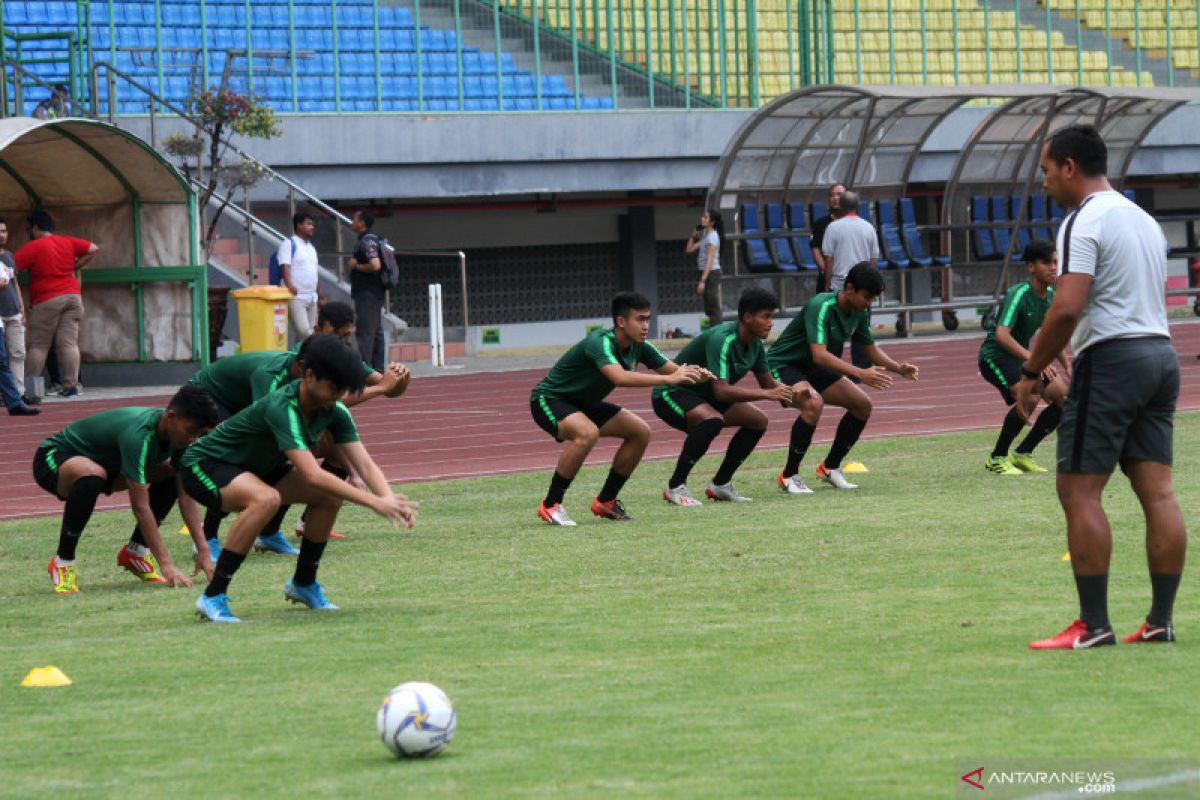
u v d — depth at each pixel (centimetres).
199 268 4066
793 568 1596
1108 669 1091
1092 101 5034
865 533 1809
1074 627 1184
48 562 1814
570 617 1375
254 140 4703
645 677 1116
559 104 5397
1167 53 6106
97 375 4138
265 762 915
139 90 4806
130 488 1588
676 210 5859
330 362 1362
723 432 2980
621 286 5731
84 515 1606
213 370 1756
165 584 1655
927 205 5894
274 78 5019
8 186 4012
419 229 5425
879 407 3253
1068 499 1183
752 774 850
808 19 5562
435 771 880
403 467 2588
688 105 5284
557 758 898
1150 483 1184
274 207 4644
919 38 6050
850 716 977
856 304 2175
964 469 2383
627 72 5566
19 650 1302
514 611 1416
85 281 4112
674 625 1320
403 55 5231
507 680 1123
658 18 5475
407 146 4875
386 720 909
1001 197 5250
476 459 2675
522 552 1772
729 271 4800
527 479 2434
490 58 5356
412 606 1462
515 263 5584
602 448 2827
